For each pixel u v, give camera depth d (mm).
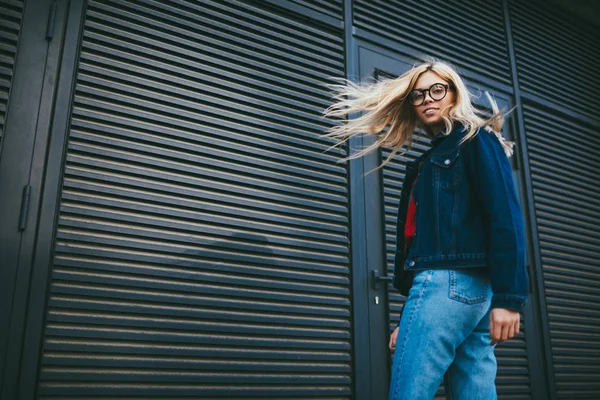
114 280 2033
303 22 2914
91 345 1930
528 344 3193
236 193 2410
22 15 2100
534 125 3766
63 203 2018
